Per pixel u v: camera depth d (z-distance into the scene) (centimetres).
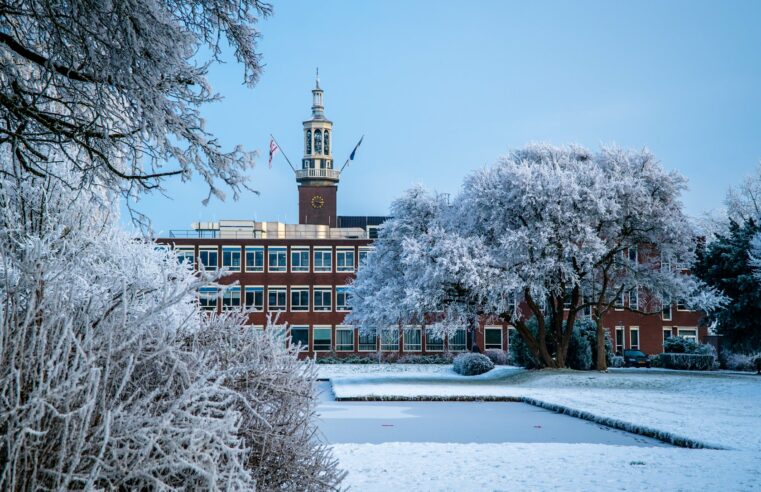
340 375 4750
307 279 6712
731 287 4819
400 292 4391
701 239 5169
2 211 791
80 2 768
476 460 1184
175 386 395
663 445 1488
